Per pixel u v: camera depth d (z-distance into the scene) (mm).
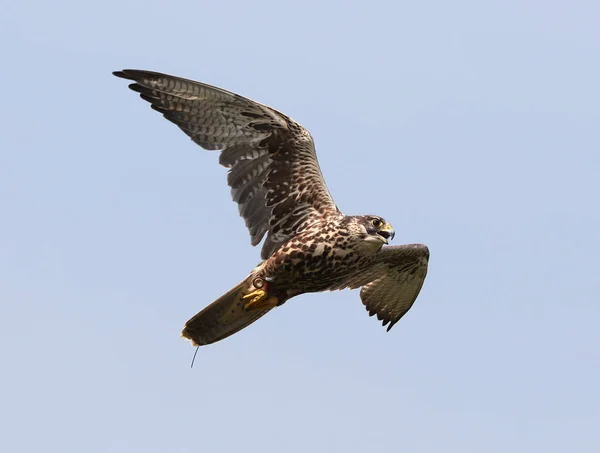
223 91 15820
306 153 16281
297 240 15875
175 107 16250
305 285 16203
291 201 16344
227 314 16172
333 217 16000
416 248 18016
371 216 15914
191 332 16188
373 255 16250
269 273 15969
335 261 15867
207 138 16438
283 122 16156
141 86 16047
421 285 18812
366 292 19234
